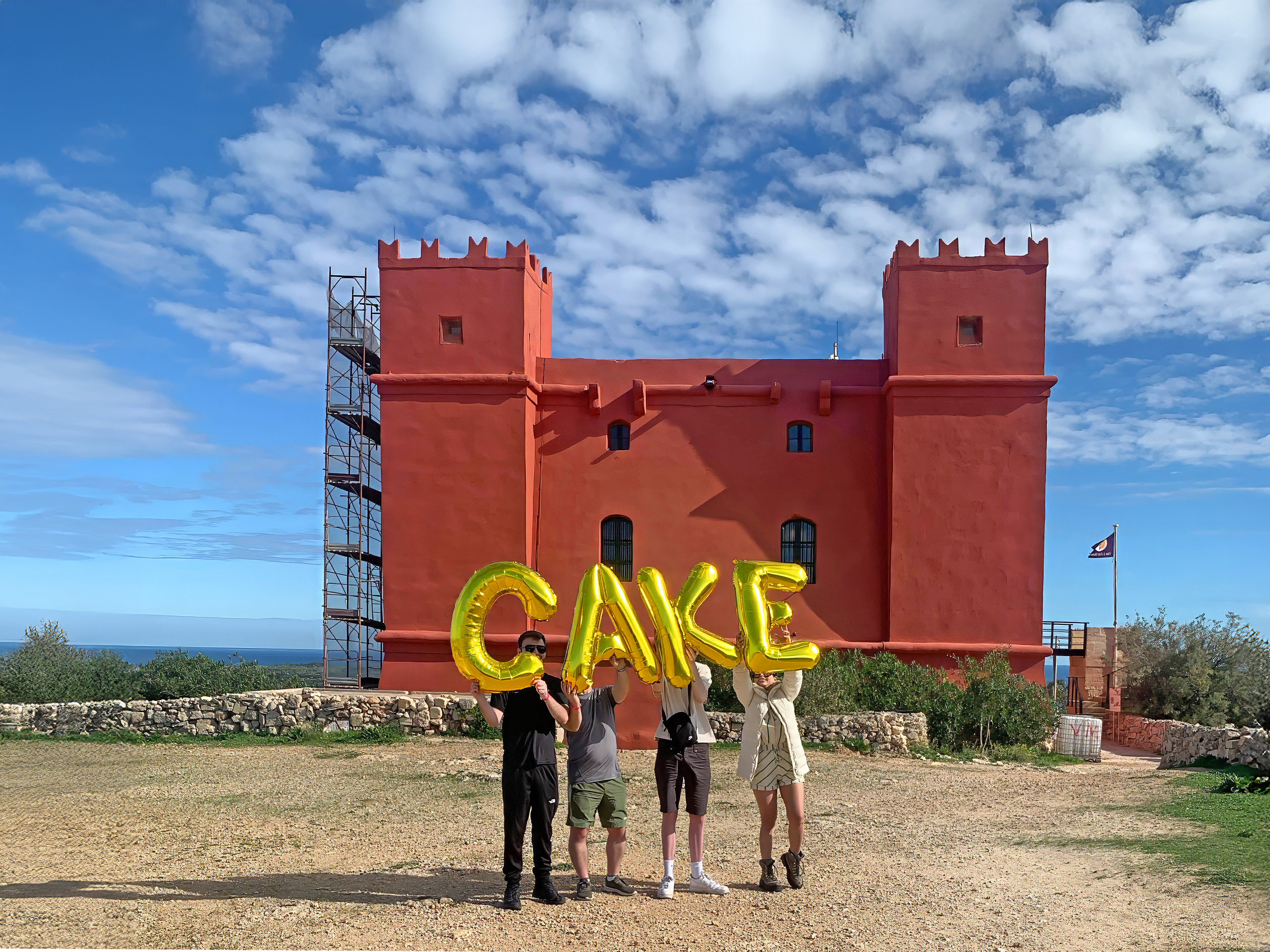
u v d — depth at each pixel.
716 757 17.30
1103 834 9.57
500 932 6.36
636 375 23.31
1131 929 6.16
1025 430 21.16
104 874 8.20
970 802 12.42
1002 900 7.07
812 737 18.39
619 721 20.75
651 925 6.53
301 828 10.62
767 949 6.00
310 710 19.88
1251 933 5.86
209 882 7.84
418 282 22.28
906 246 21.86
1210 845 8.34
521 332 22.05
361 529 25.56
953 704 19.17
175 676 24.03
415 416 21.94
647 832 10.47
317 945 6.05
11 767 15.90
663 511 22.67
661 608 7.39
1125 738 24.69
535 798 7.02
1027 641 20.73
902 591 21.14
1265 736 14.56
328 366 25.67
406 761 16.59
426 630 21.39
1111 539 27.53
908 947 5.99
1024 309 21.47
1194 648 26.61
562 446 22.92
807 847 9.31
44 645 27.80
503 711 7.25
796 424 22.97
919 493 21.30
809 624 22.00
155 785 13.93
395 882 7.84
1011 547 20.95
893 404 21.58
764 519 22.52
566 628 22.17
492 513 21.66
